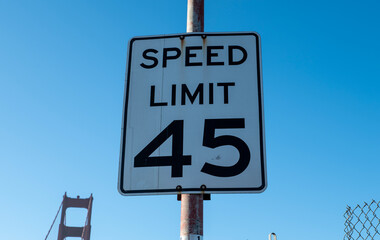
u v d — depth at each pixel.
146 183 2.41
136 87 2.64
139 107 2.59
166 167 2.43
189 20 2.84
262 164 2.40
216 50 2.71
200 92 2.59
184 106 2.56
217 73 2.64
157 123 2.54
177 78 2.65
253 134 2.46
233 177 2.38
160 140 2.49
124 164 2.46
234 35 2.74
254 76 2.62
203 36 2.75
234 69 2.64
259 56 2.67
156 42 2.76
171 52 2.72
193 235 2.27
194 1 2.88
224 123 2.50
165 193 2.38
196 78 2.63
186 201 2.36
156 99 2.60
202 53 2.70
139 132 2.53
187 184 2.38
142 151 2.48
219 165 2.41
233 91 2.58
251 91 2.58
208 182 2.38
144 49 2.75
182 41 2.75
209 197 2.38
